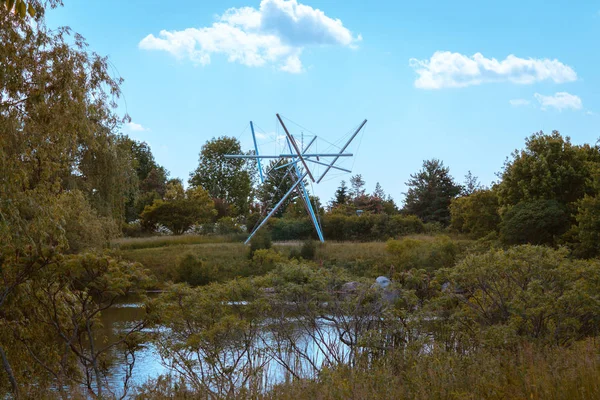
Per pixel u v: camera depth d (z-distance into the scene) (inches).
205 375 398.0
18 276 424.2
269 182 3238.2
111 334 721.6
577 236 1288.1
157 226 2379.4
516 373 300.4
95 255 429.4
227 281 472.7
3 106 403.5
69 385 419.2
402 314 435.5
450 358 331.0
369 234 2059.5
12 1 303.6
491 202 1839.3
